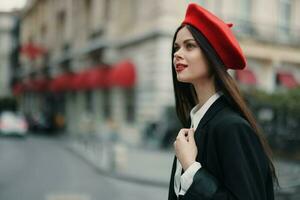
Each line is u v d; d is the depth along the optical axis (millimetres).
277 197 5117
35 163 16344
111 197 9766
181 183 1701
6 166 15375
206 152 1701
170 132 20312
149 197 9875
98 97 30125
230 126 1645
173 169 2004
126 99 24969
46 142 27312
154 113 21234
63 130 38719
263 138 1790
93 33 30062
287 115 16344
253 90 17250
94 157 17359
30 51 50188
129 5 24922
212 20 1744
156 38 21141
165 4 20859
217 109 1768
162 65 20859
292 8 25250
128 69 23297
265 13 24000
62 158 18266
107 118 28125
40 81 48594
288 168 7195
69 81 34844
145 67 22391
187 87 2225
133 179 12148
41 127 37406
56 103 43656
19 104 64750
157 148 20703
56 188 10875
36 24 55406
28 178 12594
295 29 25203
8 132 30312
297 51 24844
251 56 23281
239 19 23031
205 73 1813
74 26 36938
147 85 22078
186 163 1715
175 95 2236
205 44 1765
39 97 52219
